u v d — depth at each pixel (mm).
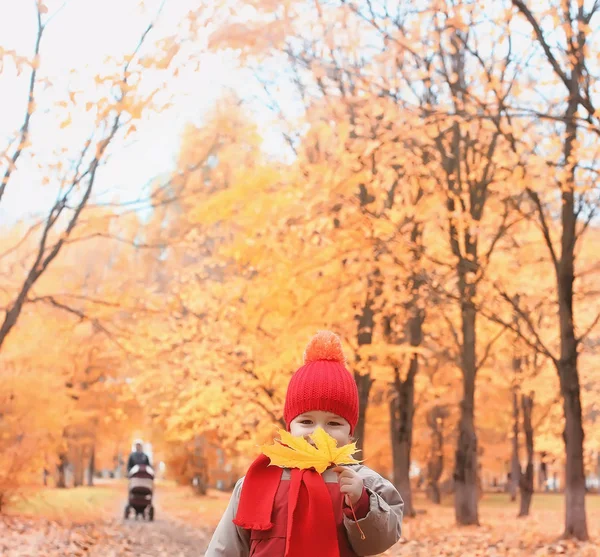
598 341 18672
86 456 37438
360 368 13477
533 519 19922
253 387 14219
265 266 12016
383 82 11312
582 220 15898
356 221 11148
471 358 16938
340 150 11172
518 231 15734
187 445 32531
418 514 21750
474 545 12109
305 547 2275
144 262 22031
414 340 18719
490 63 11555
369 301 13633
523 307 16609
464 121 9859
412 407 19219
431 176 12242
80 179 9609
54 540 11125
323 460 2275
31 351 17297
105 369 29969
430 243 15586
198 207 11492
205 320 14648
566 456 12633
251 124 12266
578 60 8820
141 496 18500
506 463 34375
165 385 17000
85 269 24875
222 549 2480
